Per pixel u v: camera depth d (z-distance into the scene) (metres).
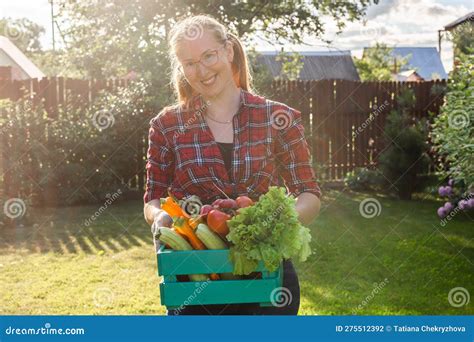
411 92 10.61
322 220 7.66
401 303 4.42
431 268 5.35
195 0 13.41
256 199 2.31
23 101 9.66
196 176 2.32
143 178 9.89
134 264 5.74
